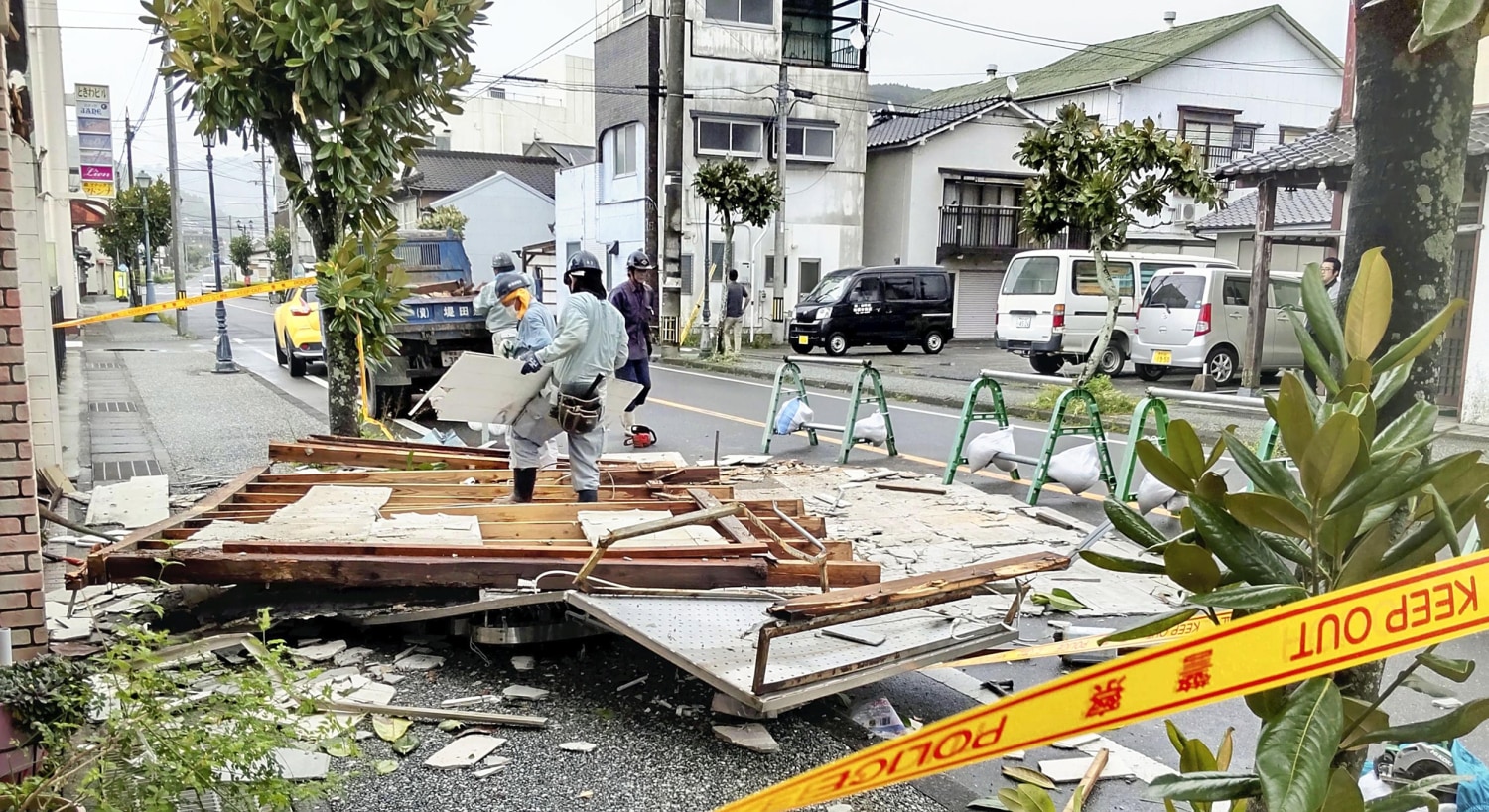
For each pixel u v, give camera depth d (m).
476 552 4.48
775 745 3.67
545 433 5.89
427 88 7.91
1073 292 17.27
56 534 6.22
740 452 10.13
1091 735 3.88
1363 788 2.77
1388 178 1.66
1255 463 1.60
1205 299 15.46
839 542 4.88
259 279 74.81
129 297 47.69
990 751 1.62
